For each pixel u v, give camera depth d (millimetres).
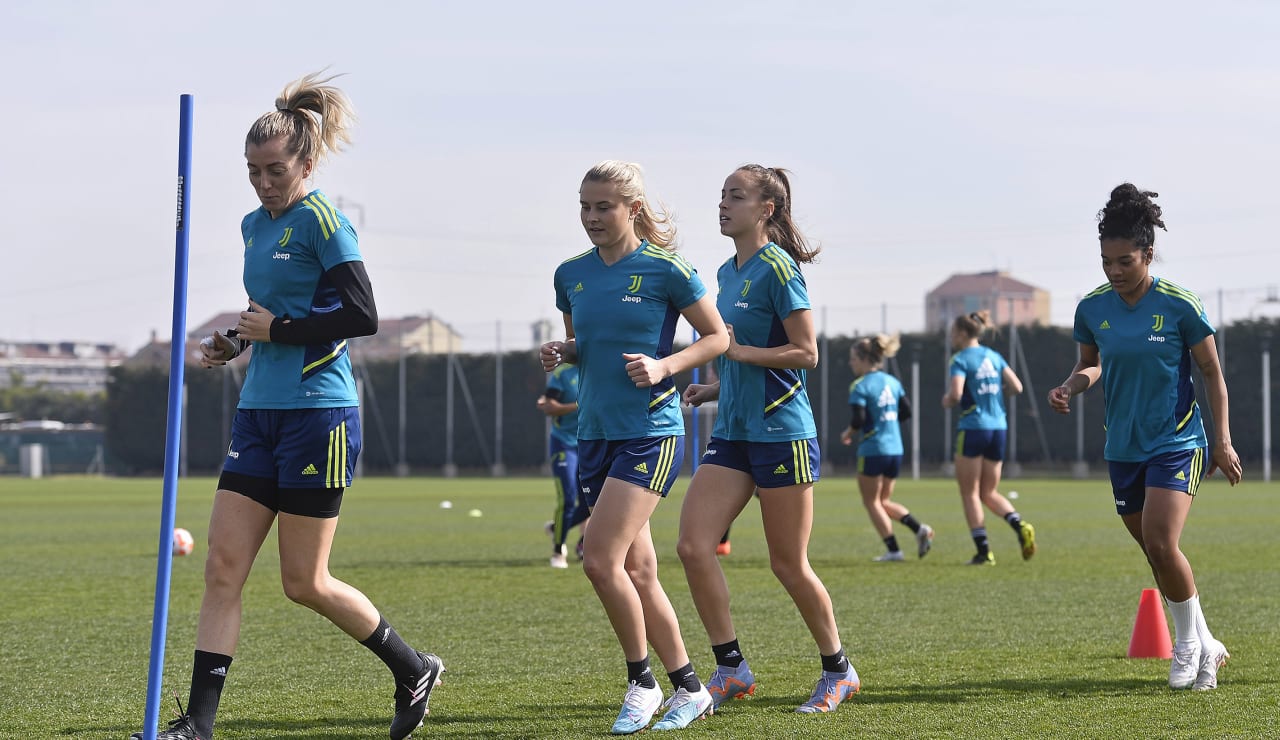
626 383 7387
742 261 8031
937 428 69250
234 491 6816
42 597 14195
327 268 6762
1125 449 8742
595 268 7543
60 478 83938
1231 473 8750
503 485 58969
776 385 7711
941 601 13438
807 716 7605
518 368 78812
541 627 11758
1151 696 8164
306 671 9414
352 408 6930
